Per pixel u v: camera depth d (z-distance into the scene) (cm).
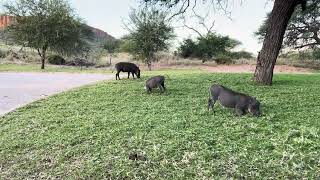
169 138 918
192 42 6397
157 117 1125
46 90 1856
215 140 887
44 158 845
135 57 4944
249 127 970
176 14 2214
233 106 1110
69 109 1298
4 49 5853
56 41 4509
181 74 2488
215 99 1145
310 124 998
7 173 787
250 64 5781
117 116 1159
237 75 2344
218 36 6388
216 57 6025
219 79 2059
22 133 1026
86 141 932
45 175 770
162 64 5594
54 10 4544
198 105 1277
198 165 761
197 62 5906
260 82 1856
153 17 4747
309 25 5641
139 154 826
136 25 4841
